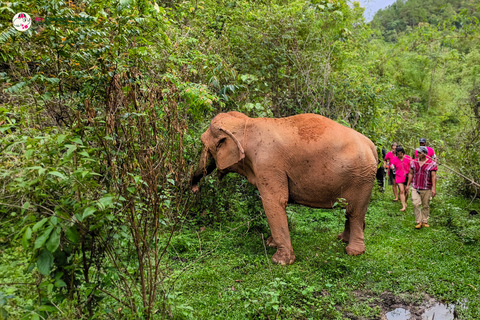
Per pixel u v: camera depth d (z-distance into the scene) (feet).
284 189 15.74
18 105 11.76
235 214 20.08
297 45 26.55
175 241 15.94
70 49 13.11
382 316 11.94
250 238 17.78
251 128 16.35
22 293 8.15
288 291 12.71
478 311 11.98
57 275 7.38
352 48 38.91
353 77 28.45
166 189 10.48
